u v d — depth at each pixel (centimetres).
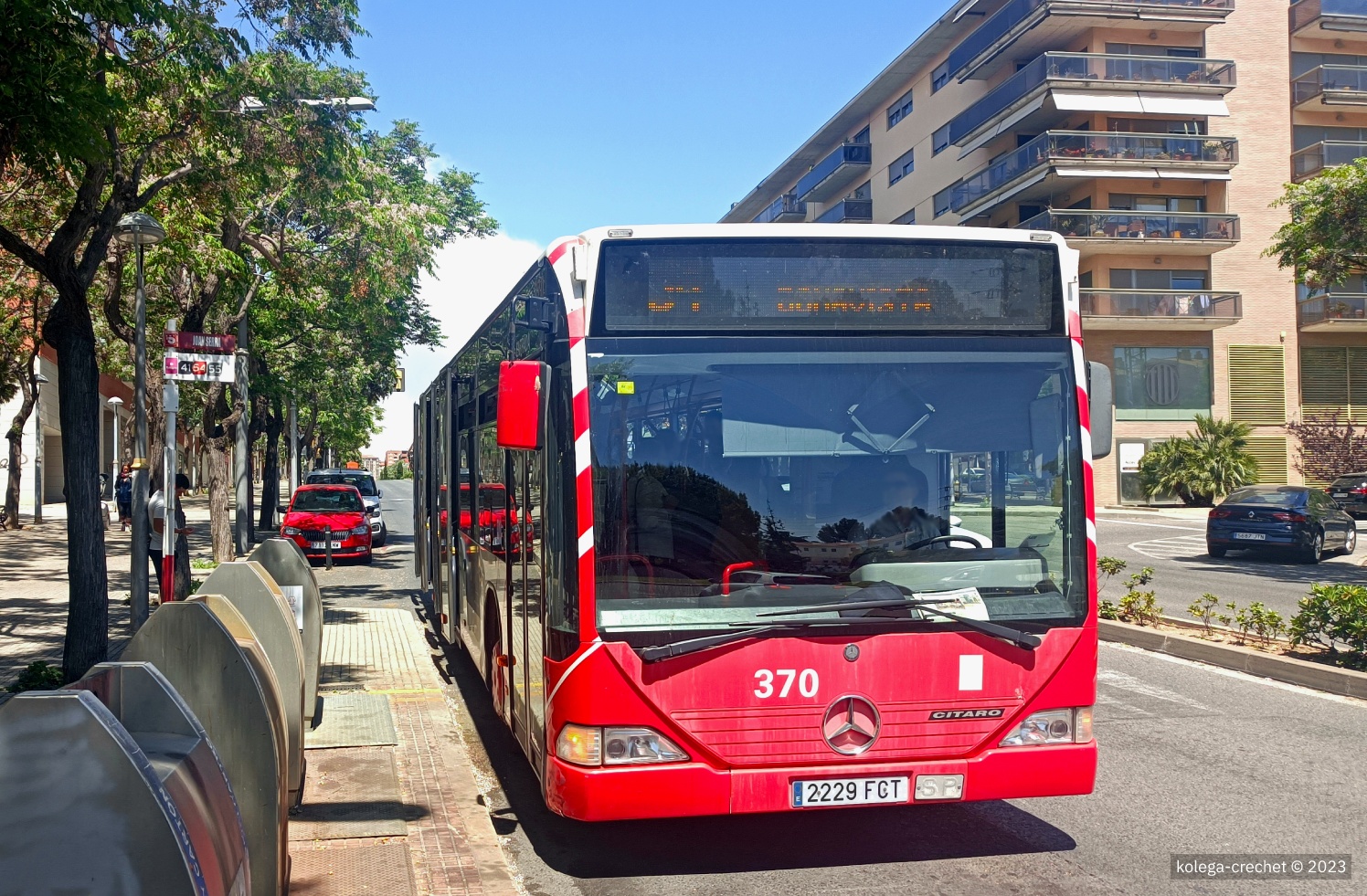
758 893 516
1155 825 611
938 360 545
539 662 556
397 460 13325
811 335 537
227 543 2005
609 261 526
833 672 501
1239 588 1786
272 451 3356
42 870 274
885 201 5653
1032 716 521
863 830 611
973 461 537
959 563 525
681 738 491
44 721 278
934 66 5122
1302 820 616
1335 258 2128
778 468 521
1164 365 4431
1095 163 4125
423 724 853
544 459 537
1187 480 4225
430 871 529
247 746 405
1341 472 4422
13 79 774
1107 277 4319
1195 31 4344
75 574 957
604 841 602
